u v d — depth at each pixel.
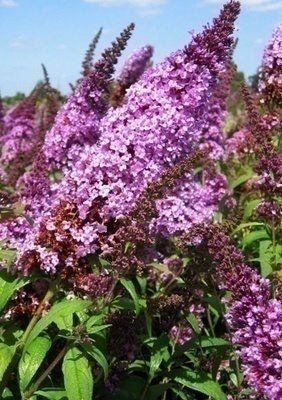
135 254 0.40
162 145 0.43
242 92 0.57
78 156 0.52
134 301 0.38
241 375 0.46
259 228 0.64
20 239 0.48
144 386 0.45
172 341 0.50
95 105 0.56
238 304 0.36
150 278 0.55
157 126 0.43
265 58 0.62
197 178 0.81
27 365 0.38
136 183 0.42
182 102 0.44
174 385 0.47
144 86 0.44
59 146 0.56
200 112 0.45
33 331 0.38
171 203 0.52
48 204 0.51
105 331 0.42
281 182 0.54
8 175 0.92
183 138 0.44
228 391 0.49
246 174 0.75
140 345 0.46
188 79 0.44
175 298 0.44
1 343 0.41
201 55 0.44
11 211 0.46
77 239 0.40
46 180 0.54
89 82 0.56
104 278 0.39
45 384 0.43
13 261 0.42
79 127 0.56
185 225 0.51
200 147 0.85
